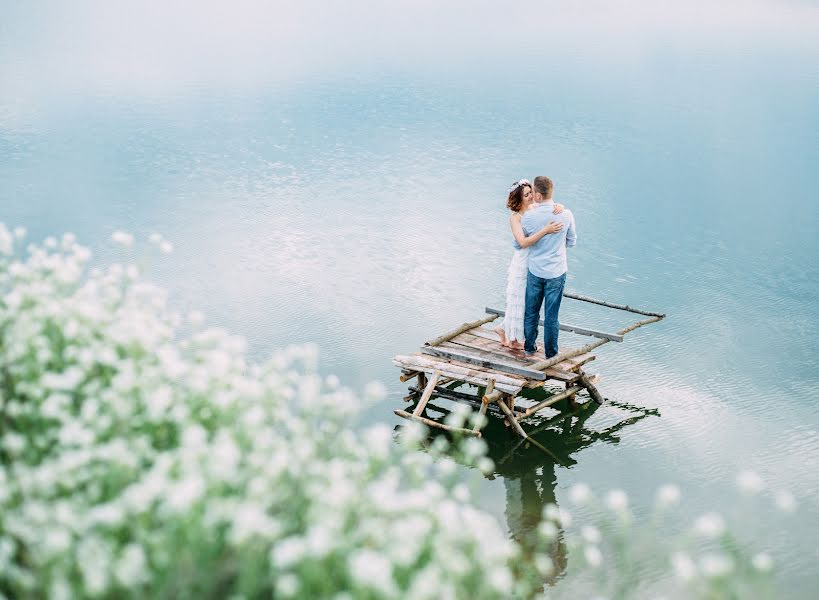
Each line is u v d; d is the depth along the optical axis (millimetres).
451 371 9484
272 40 30594
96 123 20547
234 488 4312
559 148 18641
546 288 9469
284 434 5609
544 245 9289
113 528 3998
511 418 9273
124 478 4355
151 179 16891
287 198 15992
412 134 19641
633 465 8703
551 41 29859
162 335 5828
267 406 5281
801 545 7281
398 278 12820
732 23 33344
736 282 12828
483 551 4148
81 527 3906
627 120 20562
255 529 3656
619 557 7137
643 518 7738
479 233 14461
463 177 17016
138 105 22125
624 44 29312
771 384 10164
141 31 32625
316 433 5148
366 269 13109
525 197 9297
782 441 9016
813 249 13906
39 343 5289
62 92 23375
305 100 22484
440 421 9633
